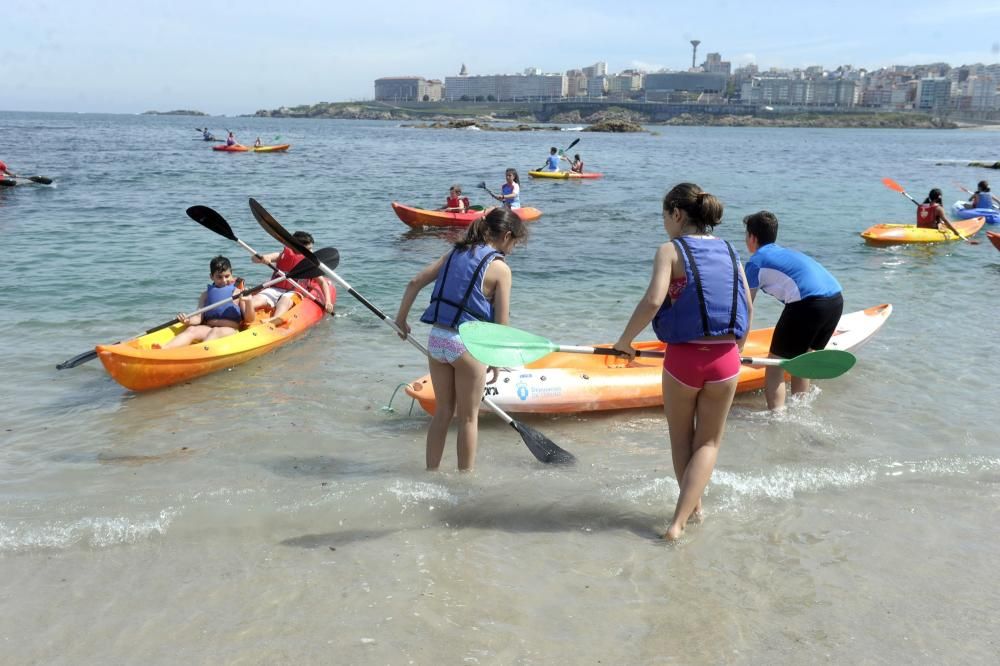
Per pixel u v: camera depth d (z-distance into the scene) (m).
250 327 6.79
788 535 3.65
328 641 2.83
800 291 5.17
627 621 2.98
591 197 20.67
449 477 4.20
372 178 25.67
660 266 3.47
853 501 3.99
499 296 4.04
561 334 7.18
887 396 5.60
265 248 11.97
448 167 31.84
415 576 3.27
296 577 3.25
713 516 3.81
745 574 3.32
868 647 2.85
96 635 2.87
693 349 3.52
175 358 5.84
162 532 3.59
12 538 3.47
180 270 9.81
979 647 2.85
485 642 2.84
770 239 5.45
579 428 5.14
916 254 12.09
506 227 4.09
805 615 3.04
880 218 16.56
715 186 24.52
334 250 7.06
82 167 28.56
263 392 5.73
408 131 95.88
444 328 4.05
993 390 5.73
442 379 4.20
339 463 4.43
